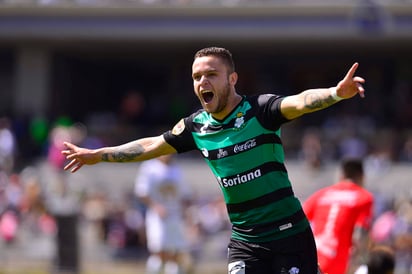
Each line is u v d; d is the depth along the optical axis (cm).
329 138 9375
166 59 12331
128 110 11169
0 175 8200
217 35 10500
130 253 6631
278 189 2061
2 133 8994
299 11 10262
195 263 6462
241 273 2098
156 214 4744
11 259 6525
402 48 11056
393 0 10006
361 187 3089
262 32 10406
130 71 12938
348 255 2992
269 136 2041
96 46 11212
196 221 6638
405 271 5247
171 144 2186
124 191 8462
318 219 3052
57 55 11575
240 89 12012
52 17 10638
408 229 5556
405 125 10450
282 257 2070
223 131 2073
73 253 5634
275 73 12081
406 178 8394
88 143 9175
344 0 10131
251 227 2086
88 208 7200
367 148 9075
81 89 12356
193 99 12275
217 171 2100
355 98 10950
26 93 10994
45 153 9594
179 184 4794
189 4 10400
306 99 1942
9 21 10656
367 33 10138
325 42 10688
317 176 8606
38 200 7212
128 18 10594
